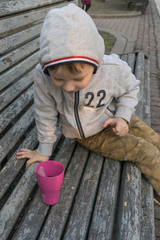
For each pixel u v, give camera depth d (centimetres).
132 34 643
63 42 102
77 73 106
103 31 642
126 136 158
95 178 147
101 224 120
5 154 161
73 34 103
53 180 118
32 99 228
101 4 1173
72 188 139
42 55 108
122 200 135
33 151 162
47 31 107
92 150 167
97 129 158
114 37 585
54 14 108
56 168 132
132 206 130
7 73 207
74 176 148
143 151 153
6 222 119
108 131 163
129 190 140
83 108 148
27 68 245
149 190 151
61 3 334
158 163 152
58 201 131
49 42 104
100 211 127
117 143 158
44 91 140
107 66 142
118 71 145
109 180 147
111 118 153
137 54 398
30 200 146
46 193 123
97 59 112
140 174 156
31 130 190
